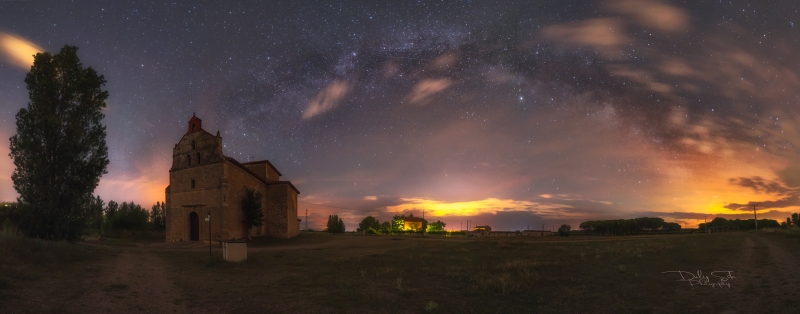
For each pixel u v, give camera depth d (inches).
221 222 1843.0
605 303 507.8
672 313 446.9
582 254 1093.8
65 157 1179.3
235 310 495.2
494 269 836.0
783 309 430.6
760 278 629.6
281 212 2316.7
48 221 1135.0
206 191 1905.8
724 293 536.1
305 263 980.6
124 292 567.2
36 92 1193.4
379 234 3356.3
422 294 581.9
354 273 804.6
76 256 853.2
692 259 948.0
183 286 653.9
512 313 471.5
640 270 781.3
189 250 1387.8
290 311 490.9
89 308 460.1
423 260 1055.6
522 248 1549.0
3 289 484.1
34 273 602.9
